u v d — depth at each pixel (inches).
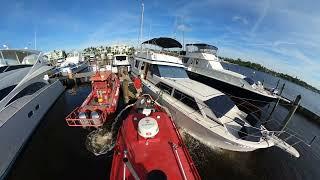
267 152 329.4
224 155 303.1
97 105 368.8
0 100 300.4
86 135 342.6
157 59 437.4
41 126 376.2
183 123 337.7
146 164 192.1
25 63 503.8
